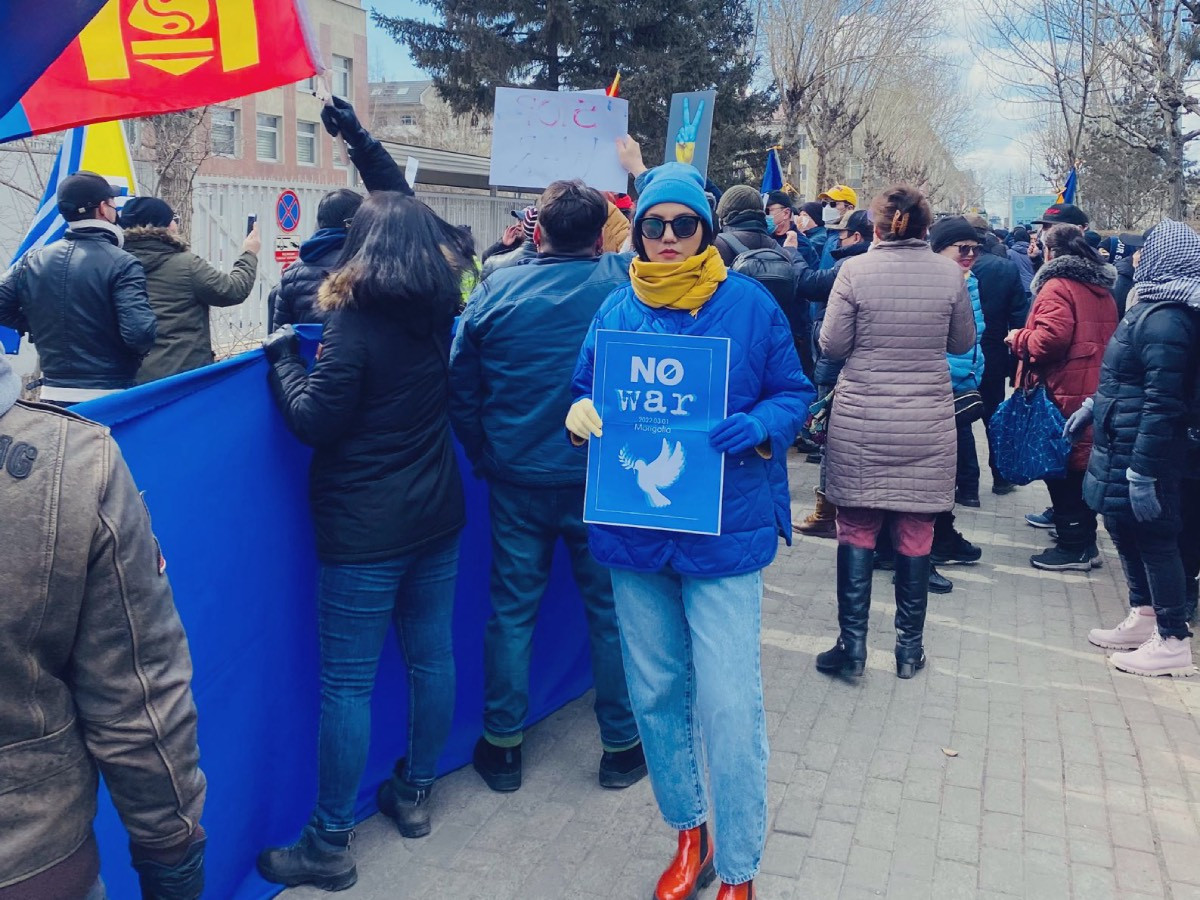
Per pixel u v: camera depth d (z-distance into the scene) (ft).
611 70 74.08
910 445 13.78
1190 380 13.70
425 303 9.21
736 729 8.69
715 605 8.80
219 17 9.57
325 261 13.28
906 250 13.80
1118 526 15.34
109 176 20.61
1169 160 49.47
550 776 11.87
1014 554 20.81
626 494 8.76
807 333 26.43
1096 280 18.12
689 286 8.69
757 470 8.89
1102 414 14.51
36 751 4.79
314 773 10.54
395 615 10.41
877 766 12.19
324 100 10.27
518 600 11.28
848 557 14.43
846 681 14.57
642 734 9.39
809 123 88.74
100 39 9.46
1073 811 11.25
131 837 5.38
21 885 4.74
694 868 9.53
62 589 4.70
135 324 14.69
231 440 8.91
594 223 10.82
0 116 7.25
